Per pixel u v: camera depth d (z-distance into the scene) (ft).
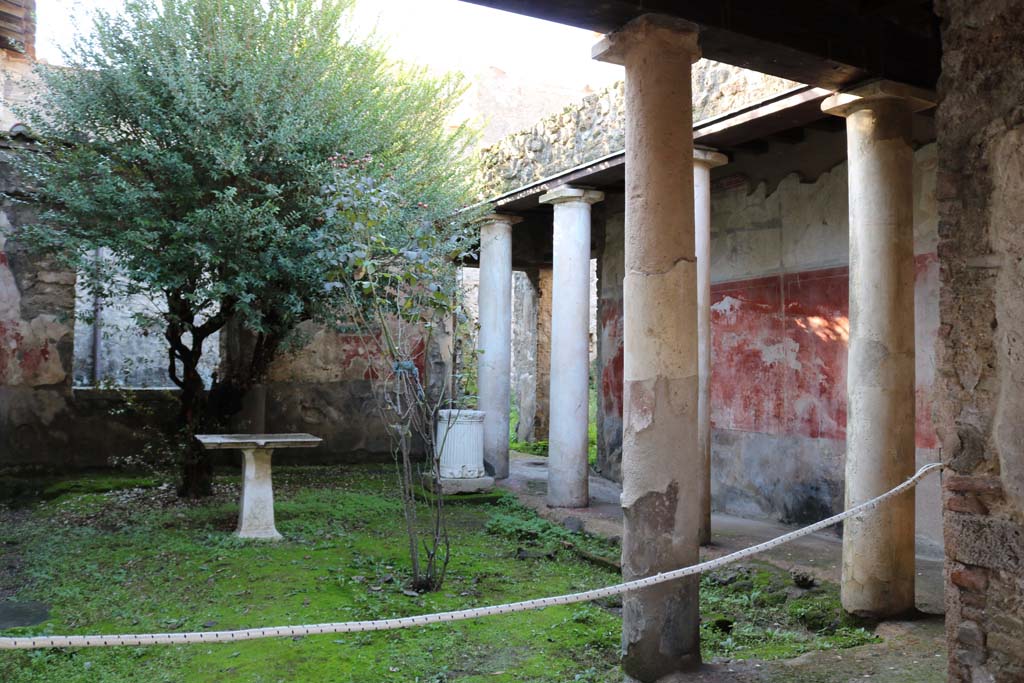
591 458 42.45
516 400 60.85
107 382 34.91
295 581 19.38
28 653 14.75
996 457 9.19
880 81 16.05
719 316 30.12
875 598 16.34
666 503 13.37
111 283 28.48
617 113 26.30
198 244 25.31
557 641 15.74
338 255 22.11
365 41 30.27
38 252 31.04
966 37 9.55
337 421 39.63
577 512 28.58
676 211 13.61
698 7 13.75
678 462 13.46
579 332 29.71
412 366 20.45
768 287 27.89
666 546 13.37
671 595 13.35
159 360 47.16
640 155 13.71
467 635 16.15
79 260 26.81
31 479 32.78
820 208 25.88
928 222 22.40
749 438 28.63
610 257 37.37
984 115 9.36
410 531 19.51
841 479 24.94
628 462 13.71
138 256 25.91
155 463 34.45
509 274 35.32
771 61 15.49
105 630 15.98
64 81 27.20
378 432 40.19
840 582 18.98
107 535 24.18
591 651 15.24
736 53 15.12
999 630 9.10
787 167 27.17
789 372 26.99
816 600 18.13
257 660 14.43
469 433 32.96
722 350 30.01
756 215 28.45
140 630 15.93
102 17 26.84
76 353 45.06
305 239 26.94
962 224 9.55
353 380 39.93
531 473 38.19
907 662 13.88
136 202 25.80
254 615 16.90
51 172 27.94
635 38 13.67
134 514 27.22
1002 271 9.16
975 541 9.36
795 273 26.81
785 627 17.29
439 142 33.53
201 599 18.07
